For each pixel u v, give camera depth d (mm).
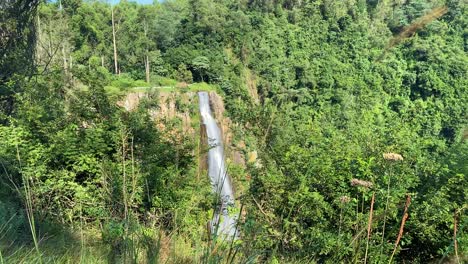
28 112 6680
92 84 7332
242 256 2041
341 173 5246
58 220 4891
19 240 3246
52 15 22703
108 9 48969
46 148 6109
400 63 30109
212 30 41906
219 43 41562
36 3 9812
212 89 21094
